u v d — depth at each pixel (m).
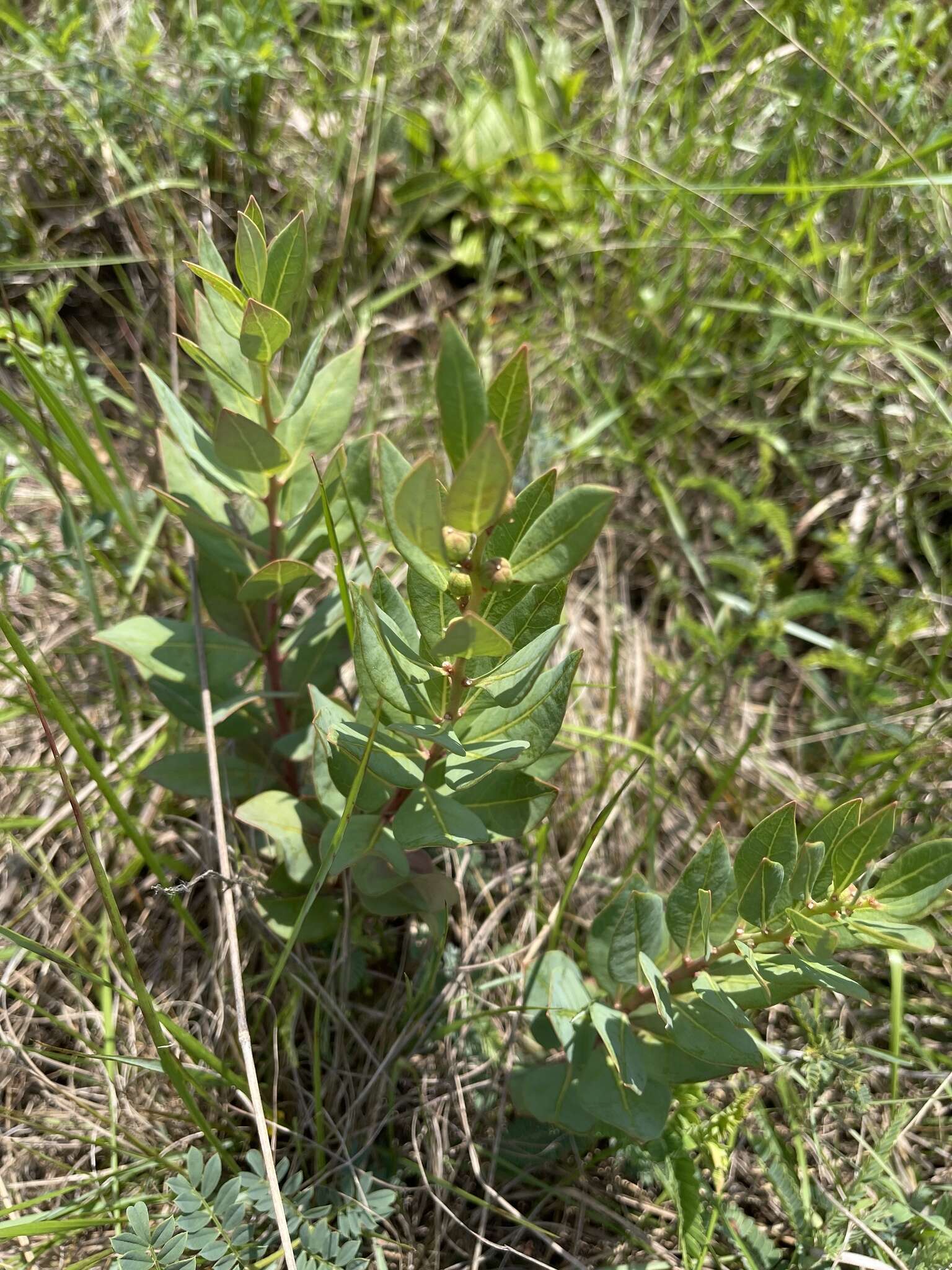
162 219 3.66
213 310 2.26
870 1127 2.65
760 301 3.91
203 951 2.84
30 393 3.44
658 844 3.20
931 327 3.88
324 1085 2.58
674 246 3.98
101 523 2.98
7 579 3.30
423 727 1.86
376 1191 2.43
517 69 4.30
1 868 2.91
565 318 3.98
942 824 3.04
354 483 2.48
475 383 1.34
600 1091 2.23
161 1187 2.41
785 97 4.04
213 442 2.11
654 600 3.69
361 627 1.82
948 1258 2.20
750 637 3.54
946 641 3.20
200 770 2.61
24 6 4.02
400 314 4.14
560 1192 2.46
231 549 2.50
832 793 3.30
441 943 2.28
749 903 2.03
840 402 3.84
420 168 4.19
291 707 2.72
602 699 3.47
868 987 2.90
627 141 4.22
